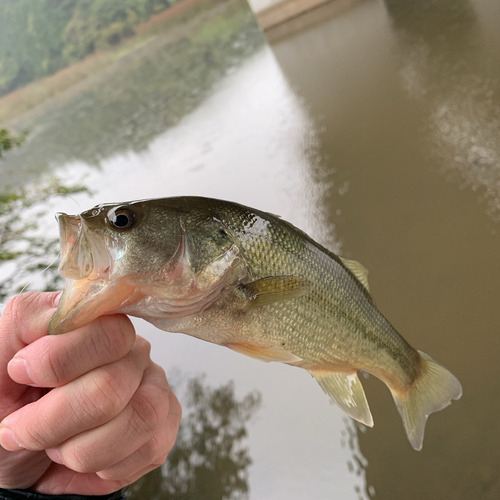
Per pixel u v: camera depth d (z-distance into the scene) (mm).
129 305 237
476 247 654
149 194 1467
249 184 1191
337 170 1021
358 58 1563
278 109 1572
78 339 198
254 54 2395
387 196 849
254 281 265
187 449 668
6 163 2867
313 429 591
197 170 1465
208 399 697
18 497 239
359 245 790
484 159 768
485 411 501
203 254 252
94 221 232
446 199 757
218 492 607
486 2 1259
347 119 1217
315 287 292
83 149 2561
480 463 473
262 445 609
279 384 663
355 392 321
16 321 217
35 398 231
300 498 546
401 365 349
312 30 2188
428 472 496
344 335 308
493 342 551
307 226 913
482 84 954
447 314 609
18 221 966
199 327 256
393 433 536
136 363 220
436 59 1192
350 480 531
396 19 1656
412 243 728
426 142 917
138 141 2193
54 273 828
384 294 685
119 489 260
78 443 202
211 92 2227
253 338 269
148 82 3217
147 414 215
